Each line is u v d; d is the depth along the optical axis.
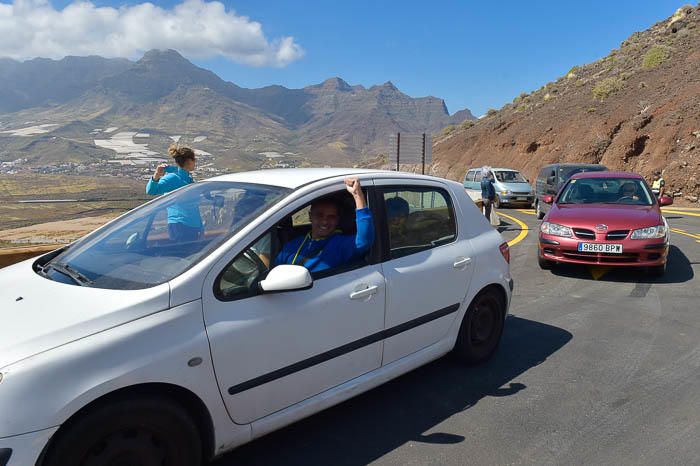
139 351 2.45
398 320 3.67
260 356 2.87
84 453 2.28
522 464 3.12
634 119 33.16
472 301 4.39
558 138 40.03
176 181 5.74
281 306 2.97
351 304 3.33
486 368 4.55
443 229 4.23
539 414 3.73
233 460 3.14
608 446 3.31
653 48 41.31
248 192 3.43
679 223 15.88
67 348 2.32
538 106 50.09
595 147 35.12
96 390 2.29
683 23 47.00
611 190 9.01
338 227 3.65
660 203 8.63
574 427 3.55
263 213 3.11
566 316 6.08
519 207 24.58
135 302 2.57
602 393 4.06
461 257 4.22
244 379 2.82
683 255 9.81
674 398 3.95
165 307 2.61
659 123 31.17
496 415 3.72
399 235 3.81
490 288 4.57
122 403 2.37
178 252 2.99
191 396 2.66
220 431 2.77
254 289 2.92
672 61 38.72
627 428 3.52
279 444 3.33
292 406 3.09
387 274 3.60
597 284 7.62
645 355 4.83
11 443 2.10
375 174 3.80
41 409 2.16
